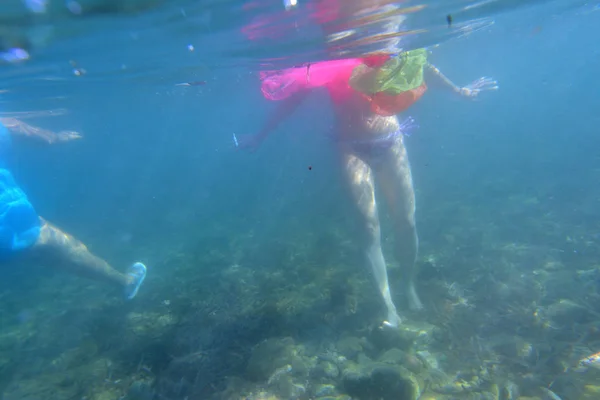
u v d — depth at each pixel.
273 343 1.60
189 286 2.66
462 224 3.07
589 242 2.37
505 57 22.42
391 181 1.70
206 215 5.26
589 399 1.18
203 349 1.74
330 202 4.30
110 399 1.52
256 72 3.79
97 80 3.43
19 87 3.07
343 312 1.86
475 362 1.42
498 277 2.10
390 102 1.40
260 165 8.01
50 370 1.84
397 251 1.78
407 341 1.53
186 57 2.61
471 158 5.69
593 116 7.30
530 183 3.89
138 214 6.30
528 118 8.86
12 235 1.60
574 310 1.65
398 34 2.48
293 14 1.74
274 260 2.91
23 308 2.94
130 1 1.41
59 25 1.53
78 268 1.95
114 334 2.09
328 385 1.35
